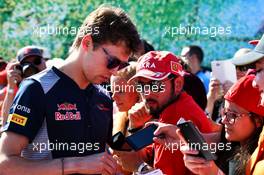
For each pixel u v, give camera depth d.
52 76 3.45
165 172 3.81
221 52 9.25
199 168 3.24
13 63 5.39
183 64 5.36
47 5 8.87
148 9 9.17
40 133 3.40
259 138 3.43
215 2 9.21
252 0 9.16
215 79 5.62
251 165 3.40
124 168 4.37
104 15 3.41
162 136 3.74
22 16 8.88
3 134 3.34
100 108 3.63
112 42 3.38
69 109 3.43
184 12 9.23
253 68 3.52
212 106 5.68
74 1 8.84
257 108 3.53
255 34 9.20
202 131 3.93
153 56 4.05
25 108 3.32
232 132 3.62
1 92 6.11
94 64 3.41
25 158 3.33
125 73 4.66
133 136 3.76
